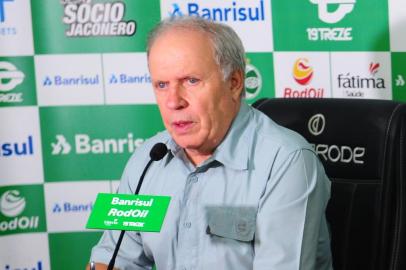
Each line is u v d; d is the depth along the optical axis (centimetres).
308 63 309
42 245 327
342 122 226
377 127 217
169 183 215
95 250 226
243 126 210
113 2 311
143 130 319
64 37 314
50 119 319
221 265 202
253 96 313
